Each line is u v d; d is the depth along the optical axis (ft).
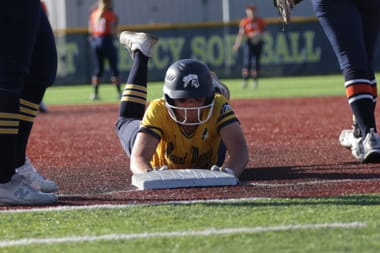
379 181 39.19
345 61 46.65
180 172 38.68
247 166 46.75
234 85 176.96
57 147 62.39
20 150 39.58
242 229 28.99
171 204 33.86
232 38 199.31
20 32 35.73
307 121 80.64
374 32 48.34
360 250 25.90
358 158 46.47
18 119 35.99
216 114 40.60
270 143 59.82
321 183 39.06
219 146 42.42
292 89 150.71
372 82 48.32
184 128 40.24
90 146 62.28
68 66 194.90
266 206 33.09
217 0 225.35
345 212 31.60
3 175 35.53
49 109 114.83
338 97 120.78
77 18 221.66
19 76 36.22
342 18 46.50
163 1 224.33
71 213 33.06
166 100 39.47
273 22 198.29
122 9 223.30
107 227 30.17
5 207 35.22
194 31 198.39
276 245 26.68
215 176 38.27
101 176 44.68
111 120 90.68
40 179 39.55
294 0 48.26
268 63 199.41
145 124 40.37
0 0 35.12
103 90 175.11
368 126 46.16
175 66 39.32
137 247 26.96
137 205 34.06
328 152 52.31
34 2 36.01
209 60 199.41
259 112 96.58
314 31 197.36
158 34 197.36
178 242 27.37
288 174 42.91
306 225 29.45
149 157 40.06
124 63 194.39
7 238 28.99
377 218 30.35
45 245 27.76
